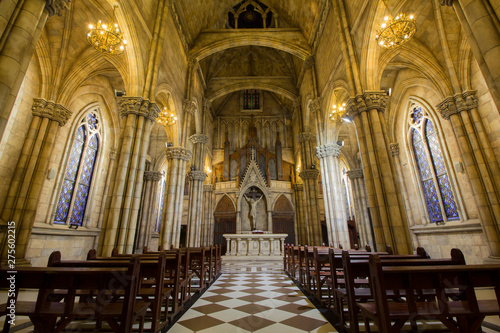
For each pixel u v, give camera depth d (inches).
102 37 335.3
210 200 1033.5
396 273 121.5
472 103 396.2
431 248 537.0
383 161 351.6
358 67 413.4
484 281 123.1
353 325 148.8
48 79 430.9
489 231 357.7
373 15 372.5
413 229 580.7
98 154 623.2
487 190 365.7
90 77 505.4
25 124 406.9
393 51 438.9
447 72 431.5
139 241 767.7
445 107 422.0
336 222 551.2
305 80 777.6
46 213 462.0
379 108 375.2
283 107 1220.5
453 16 390.3
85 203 587.8
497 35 165.2
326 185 586.2
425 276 121.6
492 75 164.7
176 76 587.5
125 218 354.6
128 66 411.8
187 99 657.0
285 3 747.4
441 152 495.2
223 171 1114.1
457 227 457.7
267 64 995.9
